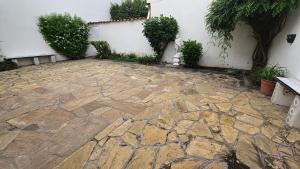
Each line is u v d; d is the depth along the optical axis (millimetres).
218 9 4215
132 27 7621
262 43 4543
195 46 5664
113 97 3424
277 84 2965
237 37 5355
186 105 3006
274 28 4152
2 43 6312
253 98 3299
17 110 2891
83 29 8219
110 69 5953
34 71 5785
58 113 2770
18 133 2240
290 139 2076
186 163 1713
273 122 2445
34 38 7176
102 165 1714
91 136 2162
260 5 3387
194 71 5582
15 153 1881
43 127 2377
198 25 5918
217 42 5691
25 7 6754
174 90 3777
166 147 1943
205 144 1981
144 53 7672
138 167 1681
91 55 9188
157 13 6746
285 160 1753
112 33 8289
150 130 2268
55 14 7652
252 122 2441
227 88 3883
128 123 2449
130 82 4414
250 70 5227
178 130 2260
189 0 5867
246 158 1771
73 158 1803
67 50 7969
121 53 8375
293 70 3215
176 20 6312
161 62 7062
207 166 1674
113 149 1927
